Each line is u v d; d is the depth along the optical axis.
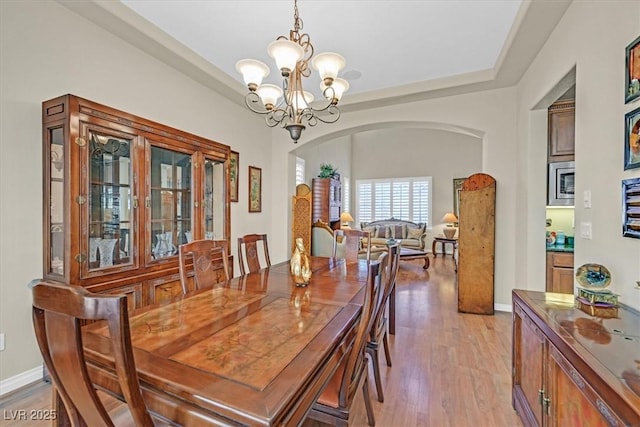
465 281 3.60
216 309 1.53
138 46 2.73
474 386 2.08
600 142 1.74
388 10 2.40
